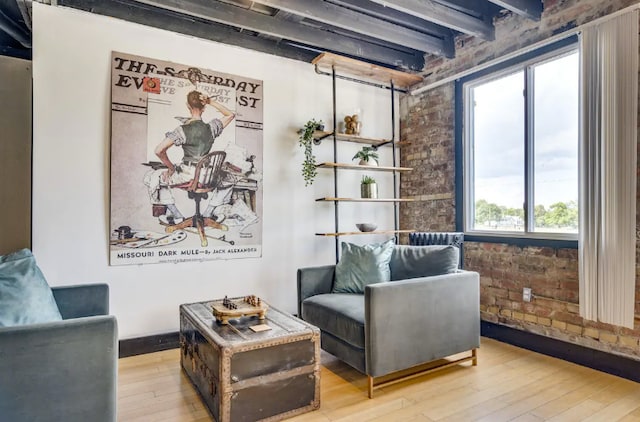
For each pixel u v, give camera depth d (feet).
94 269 9.06
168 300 9.83
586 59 8.30
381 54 12.21
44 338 4.42
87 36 9.01
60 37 8.75
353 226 12.81
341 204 12.61
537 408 6.68
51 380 4.45
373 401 6.97
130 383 7.73
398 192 13.69
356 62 11.30
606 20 7.98
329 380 7.89
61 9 8.77
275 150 11.38
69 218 8.82
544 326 9.29
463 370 8.35
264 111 11.23
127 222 9.37
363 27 10.17
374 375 7.04
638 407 6.70
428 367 8.50
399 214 13.69
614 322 7.77
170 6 8.79
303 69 11.89
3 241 9.18
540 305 9.39
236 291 10.72
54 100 8.68
